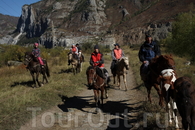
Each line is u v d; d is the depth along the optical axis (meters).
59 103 7.62
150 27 120.38
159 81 5.29
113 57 9.83
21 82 11.53
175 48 18.31
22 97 7.63
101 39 130.50
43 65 10.34
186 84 3.71
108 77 7.72
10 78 13.00
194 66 13.51
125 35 129.88
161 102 5.47
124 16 177.25
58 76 12.93
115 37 133.12
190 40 15.83
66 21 190.75
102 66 7.20
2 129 5.16
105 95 8.50
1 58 20.53
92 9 186.50
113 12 190.25
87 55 36.12
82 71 15.26
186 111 3.44
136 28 131.25
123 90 9.75
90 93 9.35
